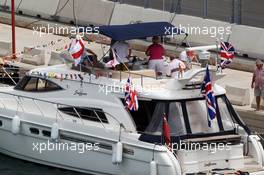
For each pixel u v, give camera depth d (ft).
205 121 149.48
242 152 149.59
